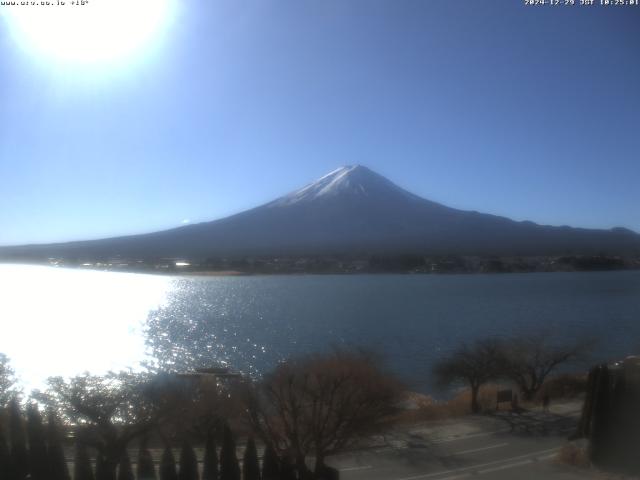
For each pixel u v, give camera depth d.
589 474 23.06
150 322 93.00
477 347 58.22
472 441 27.97
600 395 24.08
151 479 21.39
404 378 44.56
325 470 22.69
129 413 26.70
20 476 21.02
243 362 55.16
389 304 117.44
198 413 27.17
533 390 39.06
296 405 24.53
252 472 21.34
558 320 87.75
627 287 152.00
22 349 66.19
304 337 74.31
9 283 177.88
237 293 148.25
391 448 26.83
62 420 26.45
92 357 59.66
